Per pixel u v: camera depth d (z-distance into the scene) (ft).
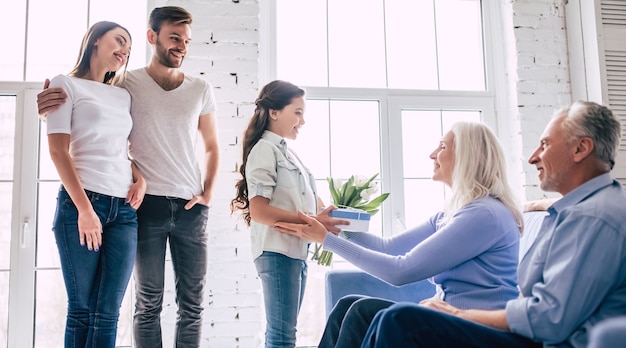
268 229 6.09
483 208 5.08
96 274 6.10
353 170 9.58
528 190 9.43
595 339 3.55
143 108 6.79
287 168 6.27
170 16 6.87
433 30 10.19
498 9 10.19
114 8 9.03
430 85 10.07
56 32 8.94
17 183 8.45
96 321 5.99
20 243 8.34
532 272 4.35
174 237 6.83
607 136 4.42
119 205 6.23
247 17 8.94
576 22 9.69
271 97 6.53
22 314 8.29
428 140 9.89
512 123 9.82
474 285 5.06
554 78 9.78
